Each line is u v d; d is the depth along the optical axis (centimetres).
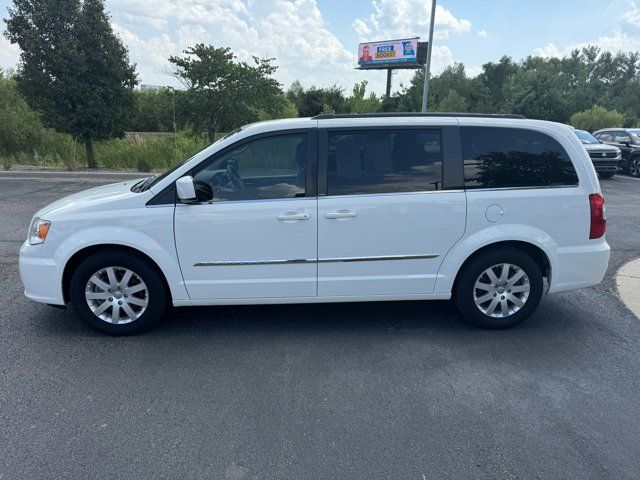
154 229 398
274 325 448
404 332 435
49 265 403
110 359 381
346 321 459
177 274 406
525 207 411
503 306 433
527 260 422
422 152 408
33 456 269
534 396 332
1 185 1292
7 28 1318
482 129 414
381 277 416
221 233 399
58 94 1370
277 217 397
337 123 407
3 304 492
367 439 286
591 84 7338
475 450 277
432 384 347
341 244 406
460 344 411
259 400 326
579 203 416
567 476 257
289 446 279
